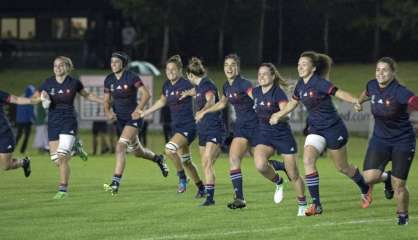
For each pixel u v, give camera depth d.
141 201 43.62
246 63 157.62
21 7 172.50
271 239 32.06
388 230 33.88
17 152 84.75
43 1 171.25
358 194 46.34
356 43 159.62
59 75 44.72
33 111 82.06
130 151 49.34
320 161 73.44
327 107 37.47
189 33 158.62
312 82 37.16
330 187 50.12
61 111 44.91
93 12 165.88
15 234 33.62
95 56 158.88
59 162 44.97
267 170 39.81
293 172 38.31
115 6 150.75
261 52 156.38
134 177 57.22
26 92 81.19
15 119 87.12
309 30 158.25
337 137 37.62
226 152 79.38
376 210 39.78
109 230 34.38
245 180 54.62
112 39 159.88
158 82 130.12
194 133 45.38
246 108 40.03
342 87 131.62
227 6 152.25
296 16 157.38
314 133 37.91
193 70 42.88
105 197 45.38
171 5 149.50
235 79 40.31
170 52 159.88
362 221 36.25
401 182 34.72
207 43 159.62
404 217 35.12
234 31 157.12
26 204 42.47
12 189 49.47
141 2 148.38
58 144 45.12
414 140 35.00
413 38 152.50
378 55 156.50
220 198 44.78
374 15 154.38
